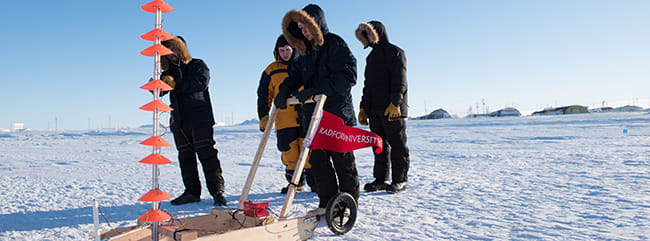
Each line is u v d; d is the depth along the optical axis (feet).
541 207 10.61
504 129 60.13
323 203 9.57
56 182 16.63
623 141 32.76
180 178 17.95
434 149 31.63
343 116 9.50
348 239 8.09
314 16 8.98
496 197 12.16
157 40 6.34
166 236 6.48
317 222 8.50
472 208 10.77
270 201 12.77
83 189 14.90
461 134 51.96
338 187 9.80
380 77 14.23
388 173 14.21
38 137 62.39
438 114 181.57
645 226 8.41
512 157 23.76
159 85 6.13
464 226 8.93
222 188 12.23
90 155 31.32
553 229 8.46
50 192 14.24
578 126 61.05
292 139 13.04
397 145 13.89
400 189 13.70
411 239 7.99
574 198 11.59
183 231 6.27
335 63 8.89
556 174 16.49
